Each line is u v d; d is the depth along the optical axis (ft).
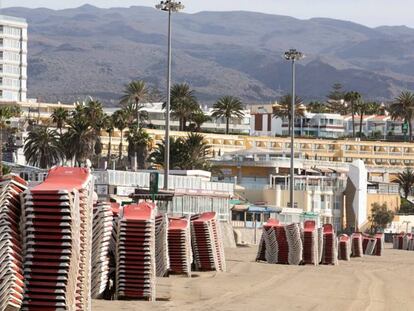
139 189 303.48
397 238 453.58
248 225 422.41
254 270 205.05
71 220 88.63
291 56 434.30
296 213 445.37
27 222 88.33
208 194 380.78
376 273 221.46
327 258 253.03
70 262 88.99
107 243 122.52
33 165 561.43
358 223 616.39
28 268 88.63
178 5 316.19
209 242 189.16
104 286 122.42
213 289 148.66
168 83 316.60
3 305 81.97
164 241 166.71
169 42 317.63
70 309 89.40
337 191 613.52
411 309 135.03
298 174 634.84
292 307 128.77
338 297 147.64
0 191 86.43
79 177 94.58
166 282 156.15
